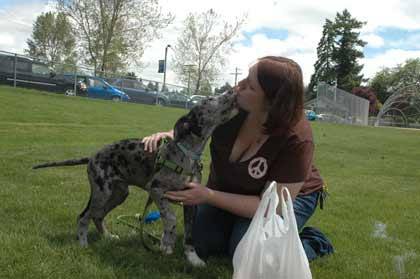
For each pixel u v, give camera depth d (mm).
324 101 47219
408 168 12922
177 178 3865
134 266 3926
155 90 35812
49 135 12461
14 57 28047
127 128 16688
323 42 89312
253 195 4137
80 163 4418
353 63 89375
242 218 4199
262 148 3910
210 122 3789
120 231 4816
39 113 17375
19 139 11148
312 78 90562
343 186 9047
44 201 5668
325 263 4406
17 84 28297
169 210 4004
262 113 3805
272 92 3613
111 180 4180
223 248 4445
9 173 7121
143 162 4086
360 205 7328
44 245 4141
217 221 4402
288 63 3664
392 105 73500
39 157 8781
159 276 3762
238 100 3758
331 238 5293
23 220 4910
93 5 37938
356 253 4824
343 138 22859
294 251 3113
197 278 3840
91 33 38406
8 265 3695
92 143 11789
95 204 4215
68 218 5082
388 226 6148
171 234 4070
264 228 3283
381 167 12750
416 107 72188
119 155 4152
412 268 4496
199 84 52656
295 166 3857
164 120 21688
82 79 31250
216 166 4215
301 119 3805
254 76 3643
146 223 5203
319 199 4551
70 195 6098
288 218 3176
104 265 3857
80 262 3859
